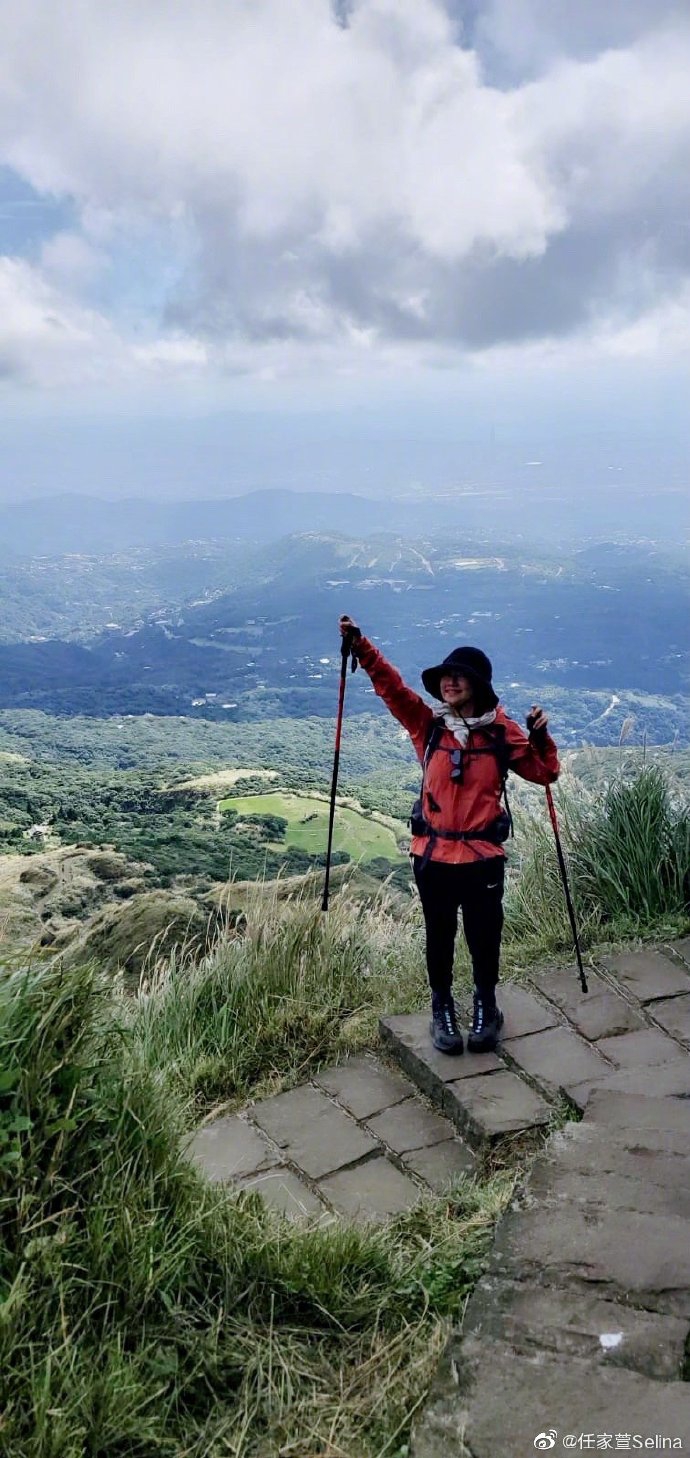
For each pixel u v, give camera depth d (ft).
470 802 12.78
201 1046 14.52
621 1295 7.25
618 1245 7.82
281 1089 13.42
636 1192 8.56
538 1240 7.99
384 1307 8.20
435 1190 10.84
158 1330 7.27
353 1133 12.05
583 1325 6.99
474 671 12.69
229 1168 11.45
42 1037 8.08
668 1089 11.66
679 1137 9.55
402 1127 12.12
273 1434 6.82
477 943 13.02
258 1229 8.69
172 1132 8.80
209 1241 8.21
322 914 16.75
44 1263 6.95
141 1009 15.25
